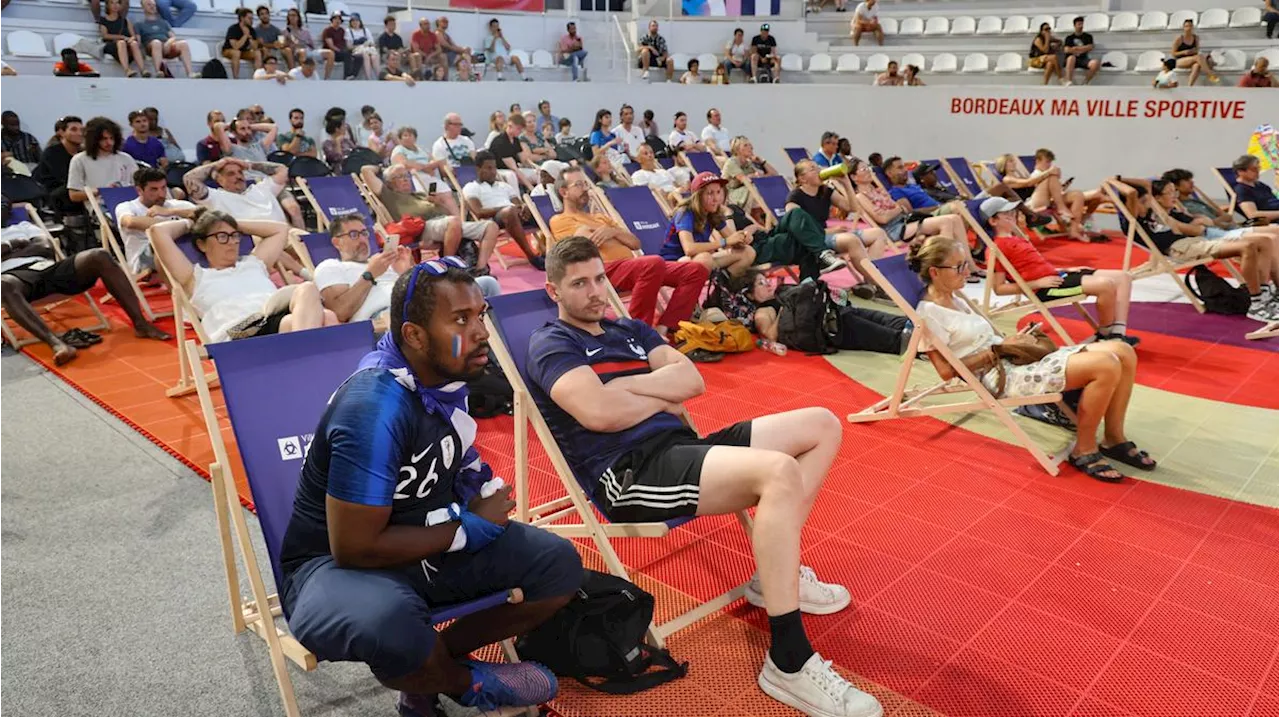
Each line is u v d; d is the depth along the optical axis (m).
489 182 8.73
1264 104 11.45
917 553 3.30
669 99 14.16
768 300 6.16
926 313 4.34
